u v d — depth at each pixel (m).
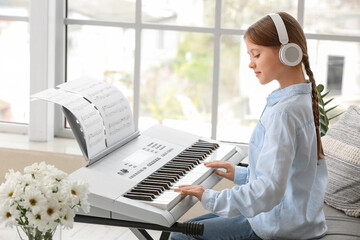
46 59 4.25
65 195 1.97
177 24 4.23
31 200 1.92
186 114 4.34
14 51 4.46
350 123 3.19
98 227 4.13
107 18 4.32
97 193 2.37
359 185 2.94
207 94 4.28
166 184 2.55
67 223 1.97
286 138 2.33
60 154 4.08
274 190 2.29
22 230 1.96
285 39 2.41
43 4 4.18
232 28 4.16
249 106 4.23
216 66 4.20
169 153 2.94
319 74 4.11
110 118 2.80
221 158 2.98
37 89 4.28
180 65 4.29
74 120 2.66
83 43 4.38
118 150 2.83
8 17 4.43
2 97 4.53
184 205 2.44
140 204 2.35
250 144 2.49
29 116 4.33
